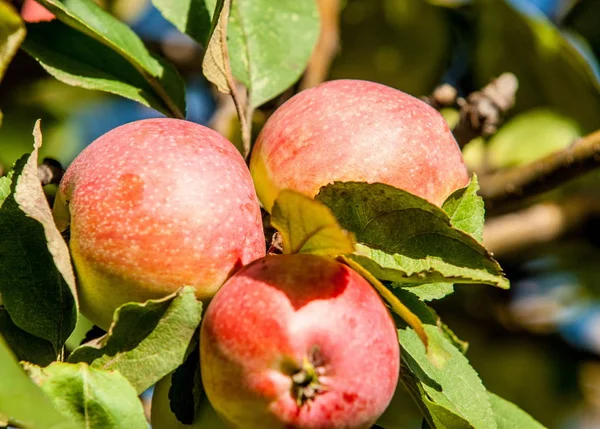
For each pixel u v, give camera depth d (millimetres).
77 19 648
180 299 575
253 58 704
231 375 562
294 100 626
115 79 679
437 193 611
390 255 587
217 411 572
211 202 587
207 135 607
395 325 591
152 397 618
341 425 562
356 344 562
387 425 787
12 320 594
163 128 602
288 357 557
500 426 673
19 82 847
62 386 560
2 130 867
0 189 601
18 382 535
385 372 567
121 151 592
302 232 574
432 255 583
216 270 587
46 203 589
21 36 577
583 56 894
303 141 609
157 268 583
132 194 583
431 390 600
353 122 608
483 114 771
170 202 583
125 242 582
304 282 567
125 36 688
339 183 587
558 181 773
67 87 899
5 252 592
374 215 590
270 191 617
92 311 599
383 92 620
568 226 901
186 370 596
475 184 616
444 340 628
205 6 699
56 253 580
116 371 568
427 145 610
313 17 721
